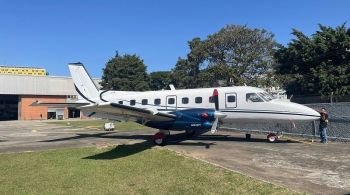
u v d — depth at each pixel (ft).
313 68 104.94
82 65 82.43
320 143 61.62
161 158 49.78
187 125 62.95
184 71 197.57
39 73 288.71
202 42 178.40
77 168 44.65
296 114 62.18
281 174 38.88
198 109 63.57
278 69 118.93
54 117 247.29
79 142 70.74
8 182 38.83
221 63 168.25
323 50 104.01
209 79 168.96
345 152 51.21
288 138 69.36
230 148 57.57
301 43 108.78
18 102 241.55
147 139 72.79
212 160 47.70
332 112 64.49
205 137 73.15
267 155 50.39
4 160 52.03
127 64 257.75
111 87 254.47
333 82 98.17
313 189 32.76
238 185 34.76
